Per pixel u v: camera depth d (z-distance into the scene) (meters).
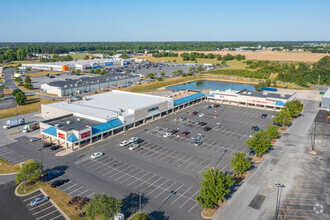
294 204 57.59
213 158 80.75
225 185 55.75
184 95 154.50
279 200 59.09
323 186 64.81
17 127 110.88
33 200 58.03
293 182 66.75
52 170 72.94
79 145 87.81
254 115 128.88
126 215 53.94
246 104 147.12
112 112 109.44
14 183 67.38
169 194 61.69
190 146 89.88
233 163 67.75
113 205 49.38
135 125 111.56
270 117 125.44
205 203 53.03
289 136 99.75
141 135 100.00
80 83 192.62
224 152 85.12
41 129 97.62
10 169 74.38
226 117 125.31
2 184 66.88
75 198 58.72
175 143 92.31
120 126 101.44
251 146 79.44
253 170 73.00
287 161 78.62
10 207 57.22
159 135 100.12
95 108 115.56
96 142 92.75
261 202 58.34
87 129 88.94
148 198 60.03
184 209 56.12
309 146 90.12
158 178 68.94
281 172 71.94
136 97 136.88
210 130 106.38
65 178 68.81
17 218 53.50
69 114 107.69
